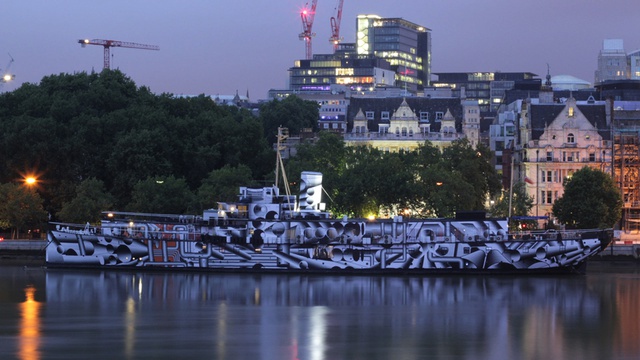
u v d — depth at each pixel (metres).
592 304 167.50
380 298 171.12
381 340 141.25
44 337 141.25
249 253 195.62
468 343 140.12
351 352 134.75
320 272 195.25
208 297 170.62
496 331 147.25
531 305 166.38
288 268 195.50
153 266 197.00
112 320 152.25
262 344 138.38
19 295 171.62
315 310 160.62
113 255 197.88
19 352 133.12
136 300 167.75
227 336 142.50
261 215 197.25
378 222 195.62
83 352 133.50
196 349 135.50
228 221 196.12
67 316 155.00
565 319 155.62
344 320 153.50
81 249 199.00
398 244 195.38
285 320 153.12
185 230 196.88
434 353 134.75
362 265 195.25
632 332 147.12
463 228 196.12
